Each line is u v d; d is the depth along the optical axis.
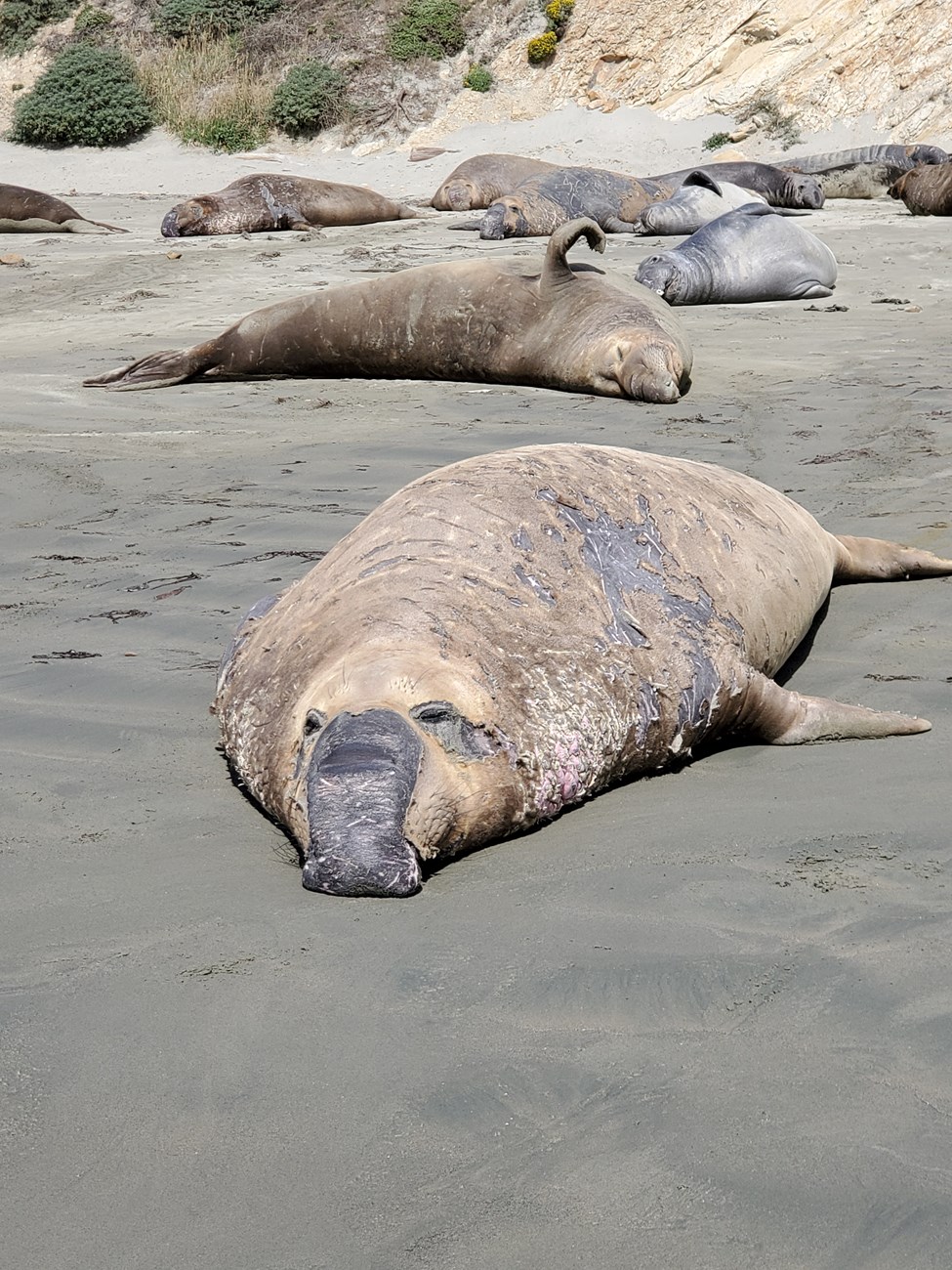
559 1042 2.69
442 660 3.77
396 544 4.28
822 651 5.16
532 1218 2.20
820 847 3.52
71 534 7.04
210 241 20.58
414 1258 2.12
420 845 3.49
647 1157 2.33
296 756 3.70
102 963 3.08
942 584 5.78
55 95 33.69
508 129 31.81
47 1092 2.61
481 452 8.36
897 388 9.77
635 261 16.72
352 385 11.24
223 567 6.34
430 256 17.64
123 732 4.58
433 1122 2.46
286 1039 2.74
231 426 9.55
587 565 4.30
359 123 32.91
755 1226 2.15
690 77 31.08
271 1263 2.13
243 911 3.31
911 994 2.78
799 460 7.87
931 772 4.00
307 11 35.06
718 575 4.61
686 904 3.23
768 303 14.35
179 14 35.44
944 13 28.95
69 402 10.41
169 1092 2.59
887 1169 2.25
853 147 28.83
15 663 5.27
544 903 3.30
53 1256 2.17
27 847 3.76
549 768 3.78
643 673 4.10
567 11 32.47
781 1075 2.54
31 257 18.88
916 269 15.88
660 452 8.14
